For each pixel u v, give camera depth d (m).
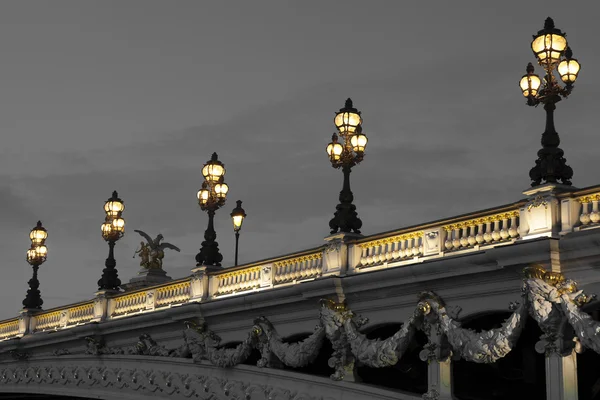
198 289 38.78
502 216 26.92
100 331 44.84
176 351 39.97
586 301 24.34
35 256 53.53
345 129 32.47
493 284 26.70
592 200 24.70
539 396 30.61
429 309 28.14
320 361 36.50
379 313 30.38
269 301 34.28
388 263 30.12
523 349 30.38
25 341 50.81
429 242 28.81
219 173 40.00
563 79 26.38
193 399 38.50
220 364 36.72
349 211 32.03
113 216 46.44
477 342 26.56
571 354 25.00
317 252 33.03
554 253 24.72
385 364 29.30
